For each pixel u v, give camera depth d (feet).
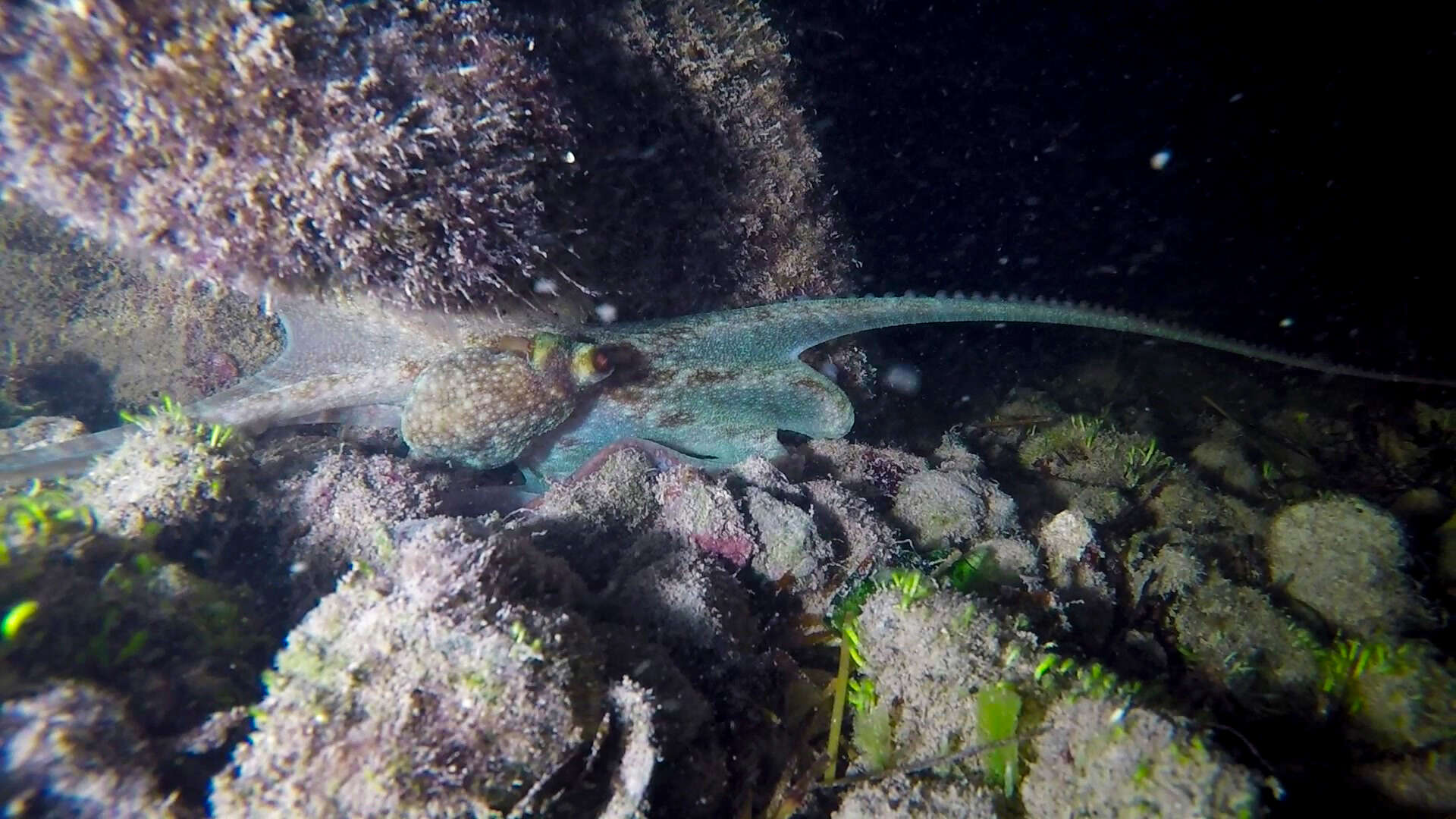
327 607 0.66
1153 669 0.99
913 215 2.14
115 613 0.70
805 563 0.93
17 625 0.64
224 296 1.26
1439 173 2.58
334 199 0.74
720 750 0.76
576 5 0.95
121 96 0.66
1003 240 2.49
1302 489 1.57
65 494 0.86
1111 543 1.16
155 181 0.70
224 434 0.91
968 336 2.27
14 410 1.25
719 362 1.12
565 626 0.68
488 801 0.59
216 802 0.60
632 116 1.01
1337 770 0.89
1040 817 0.71
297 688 0.62
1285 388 2.02
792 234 1.19
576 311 1.04
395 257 0.81
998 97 2.40
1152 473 1.44
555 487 0.98
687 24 1.04
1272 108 2.74
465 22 0.76
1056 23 2.47
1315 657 0.98
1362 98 2.68
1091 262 2.62
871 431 1.35
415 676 0.62
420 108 0.74
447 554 0.69
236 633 0.77
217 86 0.67
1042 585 0.99
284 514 0.93
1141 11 2.60
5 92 0.65
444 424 0.94
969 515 1.08
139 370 1.30
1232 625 1.03
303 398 1.00
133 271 1.28
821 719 0.86
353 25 0.70
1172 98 2.71
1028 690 0.77
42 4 0.62
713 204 1.12
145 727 0.66
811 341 1.17
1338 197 2.69
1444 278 2.38
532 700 0.62
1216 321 2.45
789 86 1.16
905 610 0.84
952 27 2.19
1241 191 2.75
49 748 0.59
